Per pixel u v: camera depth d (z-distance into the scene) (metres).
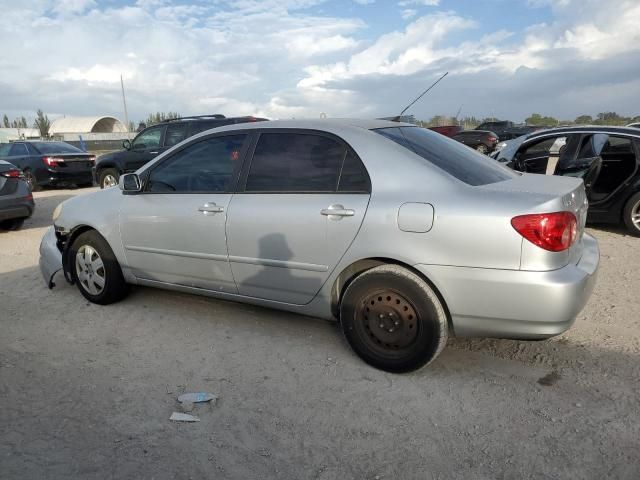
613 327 3.94
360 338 3.36
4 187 8.15
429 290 3.07
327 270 3.38
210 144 4.00
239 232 3.68
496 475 2.37
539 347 3.64
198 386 3.23
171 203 4.05
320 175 3.45
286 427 2.78
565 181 3.38
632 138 6.72
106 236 4.45
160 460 2.52
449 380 3.22
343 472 2.42
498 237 2.83
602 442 2.58
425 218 3.00
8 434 2.74
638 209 6.76
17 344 3.92
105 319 4.38
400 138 3.48
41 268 5.16
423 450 2.56
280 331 4.04
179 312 4.48
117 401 3.06
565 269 2.87
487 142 22.91
